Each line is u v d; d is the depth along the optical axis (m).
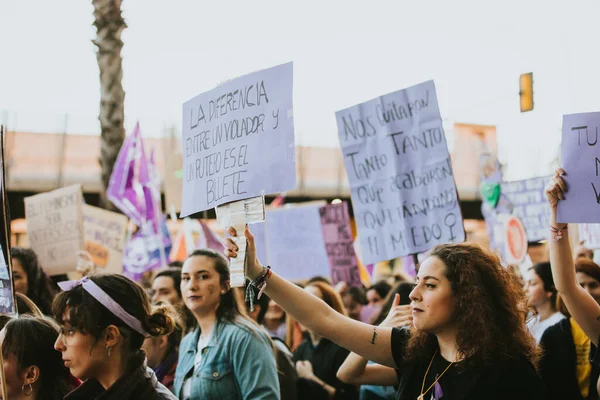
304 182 21.16
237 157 4.06
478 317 3.46
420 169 5.61
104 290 3.50
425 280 3.61
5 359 3.80
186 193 4.42
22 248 6.76
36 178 18.11
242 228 3.94
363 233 5.85
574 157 4.23
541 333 5.98
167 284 6.42
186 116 4.47
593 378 5.15
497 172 8.85
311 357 7.01
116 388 3.40
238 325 4.94
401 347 3.84
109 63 11.09
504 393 3.41
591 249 7.12
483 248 3.67
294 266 8.91
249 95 4.06
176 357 5.82
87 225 8.23
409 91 5.66
